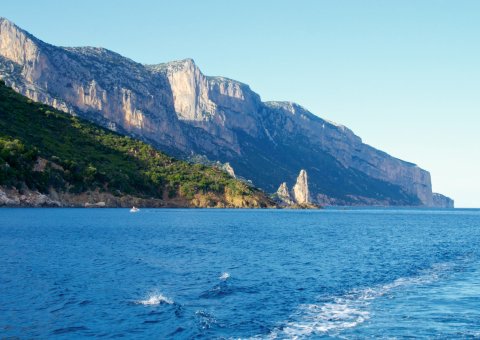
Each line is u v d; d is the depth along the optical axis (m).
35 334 27.41
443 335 26.88
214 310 32.75
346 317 30.88
